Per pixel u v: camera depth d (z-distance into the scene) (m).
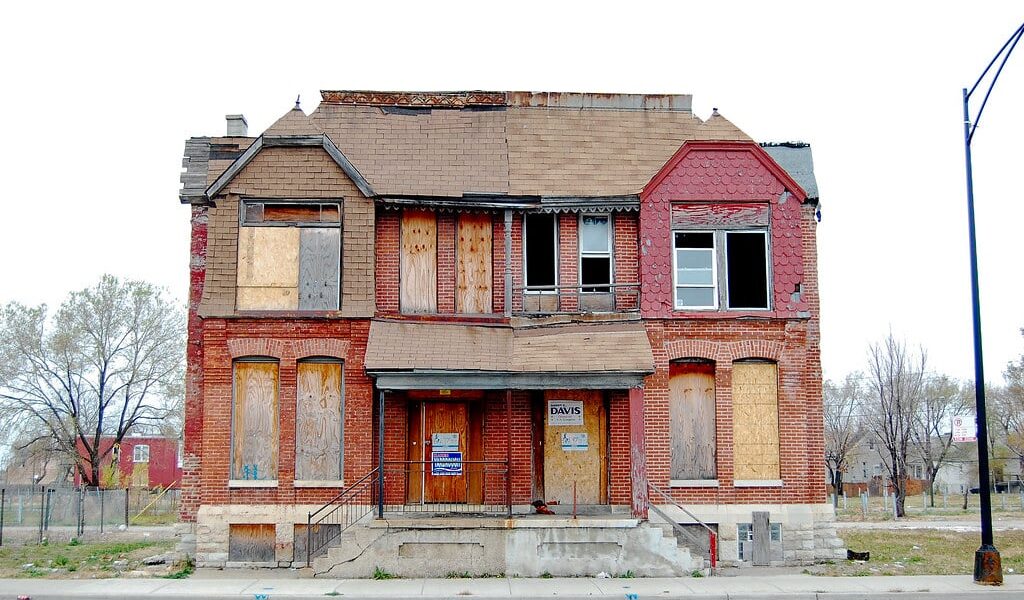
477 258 23.64
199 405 23.03
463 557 20.00
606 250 23.86
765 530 22.41
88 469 58.97
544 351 22.34
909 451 63.62
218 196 22.69
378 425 22.61
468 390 22.98
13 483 67.69
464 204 23.16
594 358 22.03
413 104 25.20
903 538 28.41
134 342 53.03
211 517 21.70
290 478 21.88
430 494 22.91
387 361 21.50
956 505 55.28
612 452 22.78
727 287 23.20
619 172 24.20
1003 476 72.12
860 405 72.19
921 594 17.81
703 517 22.38
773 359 23.05
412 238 23.42
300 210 22.83
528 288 23.36
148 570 21.31
